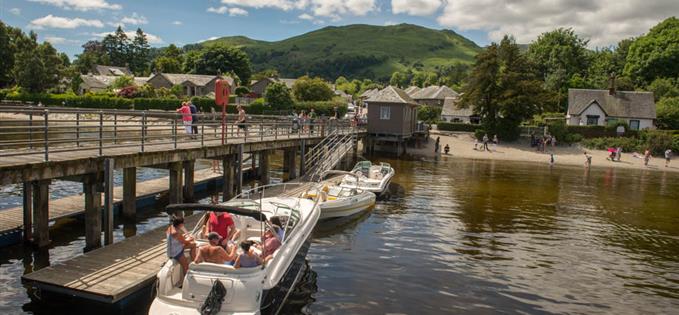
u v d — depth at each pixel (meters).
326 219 18.75
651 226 20.38
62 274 10.09
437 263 14.27
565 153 49.69
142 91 69.75
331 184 22.97
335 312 10.59
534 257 15.32
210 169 27.88
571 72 99.31
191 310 8.27
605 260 15.36
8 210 15.66
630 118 61.88
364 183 23.78
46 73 72.69
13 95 65.81
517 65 53.31
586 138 53.88
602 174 38.47
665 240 18.12
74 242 14.06
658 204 25.75
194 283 8.48
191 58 117.00
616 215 22.47
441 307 11.18
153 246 12.27
